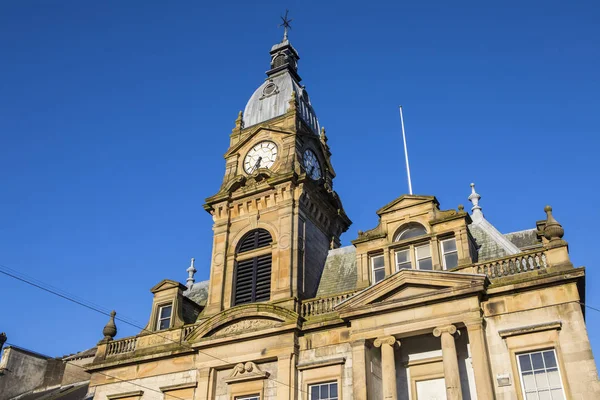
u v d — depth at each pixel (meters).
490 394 26.09
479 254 33.31
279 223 37.44
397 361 30.58
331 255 39.41
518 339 27.47
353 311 30.72
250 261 37.62
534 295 28.08
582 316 26.86
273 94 45.78
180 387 33.78
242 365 32.69
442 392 29.23
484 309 28.70
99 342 38.00
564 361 26.17
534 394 26.30
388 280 30.41
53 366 45.78
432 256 32.38
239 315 33.72
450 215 32.81
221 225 39.47
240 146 42.38
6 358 43.09
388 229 34.47
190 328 35.91
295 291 34.78
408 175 37.16
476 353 27.20
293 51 50.12
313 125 45.69
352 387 29.75
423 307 29.45
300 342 32.34
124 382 35.81
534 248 32.28
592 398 24.98
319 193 40.50
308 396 30.91
